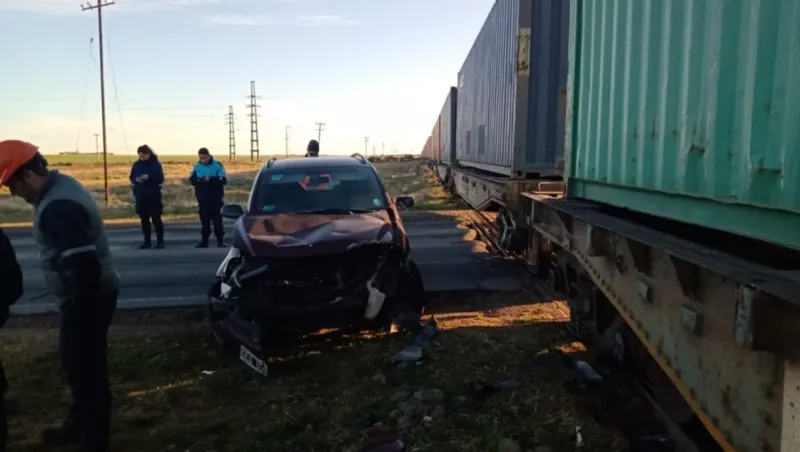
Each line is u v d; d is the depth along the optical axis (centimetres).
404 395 469
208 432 425
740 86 261
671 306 306
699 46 298
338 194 709
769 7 238
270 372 533
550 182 836
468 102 1625
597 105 466
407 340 599
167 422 440
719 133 279
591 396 459
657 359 326
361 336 613
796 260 246
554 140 881
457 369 521
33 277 958
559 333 612
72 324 363
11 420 444
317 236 580
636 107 385
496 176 1149
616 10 423
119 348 591
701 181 297
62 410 461
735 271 228
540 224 604
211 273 969
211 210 1205
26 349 598
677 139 324
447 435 408
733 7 266
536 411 438
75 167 8075
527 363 535
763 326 199
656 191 356
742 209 265
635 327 360
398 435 408
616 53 423
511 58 939
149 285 887
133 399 479
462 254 1084
